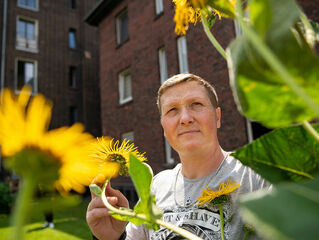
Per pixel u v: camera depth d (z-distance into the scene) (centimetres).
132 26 855
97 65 1374
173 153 654
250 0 21
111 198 84
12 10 1205
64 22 1331
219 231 95
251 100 22
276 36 20
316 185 18
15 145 20
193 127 111
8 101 20
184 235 35
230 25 535
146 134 760
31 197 20
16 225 19
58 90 1245
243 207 18
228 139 519
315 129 30
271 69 21
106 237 92
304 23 26
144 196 35
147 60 786
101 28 1012
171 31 710
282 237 16
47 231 557
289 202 17
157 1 785
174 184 125
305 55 20
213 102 119
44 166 21
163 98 120
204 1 30
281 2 21
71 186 22
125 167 47
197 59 604
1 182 793
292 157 29
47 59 1250
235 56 22
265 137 30
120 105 875
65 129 22
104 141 48
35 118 21
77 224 629
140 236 129
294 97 22
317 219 16
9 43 1173
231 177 105
